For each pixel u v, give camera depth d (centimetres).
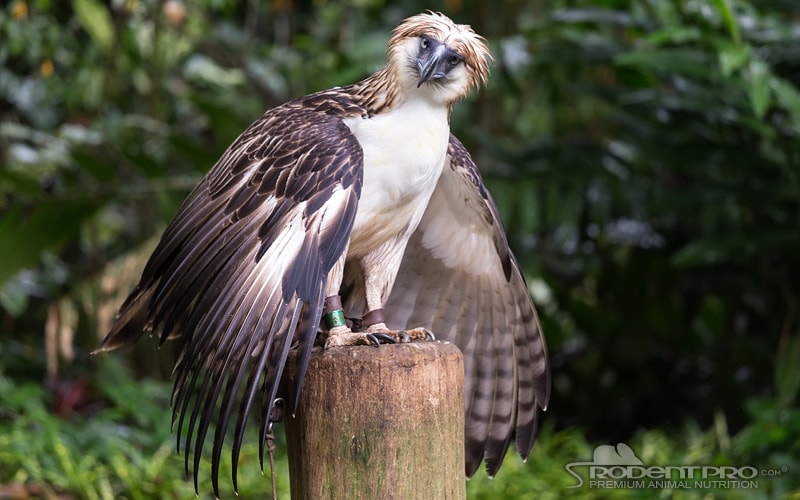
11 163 1034
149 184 1029
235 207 509
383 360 473
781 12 962
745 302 1180
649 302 1170
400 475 475
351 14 1296
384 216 554
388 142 541
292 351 506
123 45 1148
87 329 1091
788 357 916
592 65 1149
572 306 1173
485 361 631
